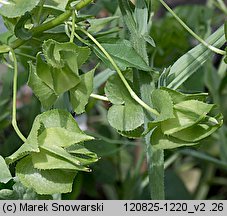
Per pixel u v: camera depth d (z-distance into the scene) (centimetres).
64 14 29
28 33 29
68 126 27
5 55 33
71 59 27
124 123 28
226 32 27
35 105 41
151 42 30
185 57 31
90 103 39
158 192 32
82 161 26
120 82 28
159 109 27
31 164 27
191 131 27
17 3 28
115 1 37
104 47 29
